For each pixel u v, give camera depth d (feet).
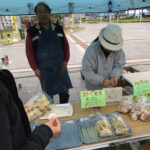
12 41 36.50
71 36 42.39
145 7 8.95
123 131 3.70
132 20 97.55
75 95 11.68
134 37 35.76
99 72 5.76
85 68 5.58
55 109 4.83
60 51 7.25
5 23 62.03
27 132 2.42
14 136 1.91
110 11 11.30
